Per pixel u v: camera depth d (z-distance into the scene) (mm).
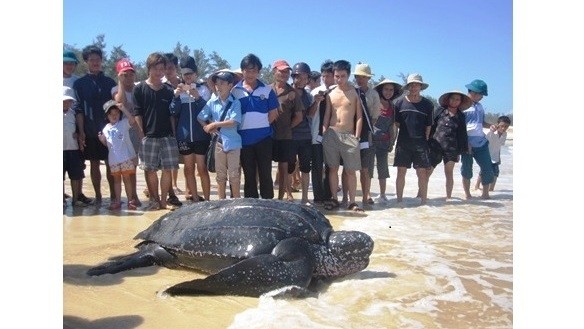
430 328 3369
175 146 7355
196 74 7961
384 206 8359
